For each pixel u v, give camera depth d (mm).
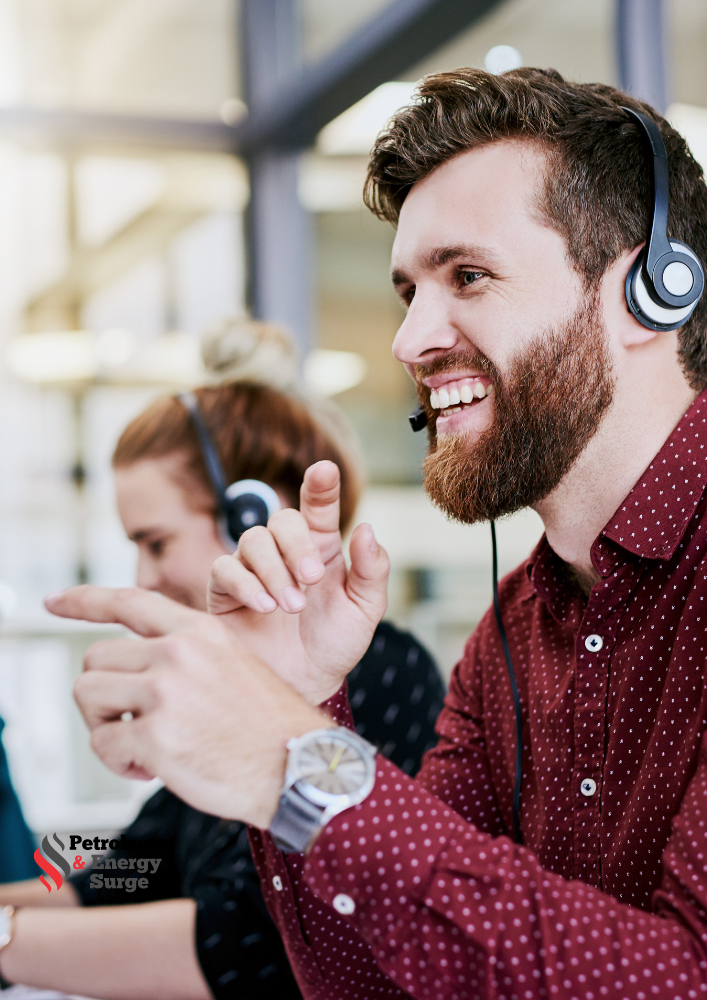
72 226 3484
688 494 817
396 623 1326
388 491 3127
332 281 3502
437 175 863
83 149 3596
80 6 3600
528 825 904
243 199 3775
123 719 597
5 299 3365
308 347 3717
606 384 834
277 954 1043
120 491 1351
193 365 3523
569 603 940
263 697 602
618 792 801
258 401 1360
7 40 3545
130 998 1052
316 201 3639
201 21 3742
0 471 3266
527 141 843
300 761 588
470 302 843
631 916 589
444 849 593
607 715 830
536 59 2457
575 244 831
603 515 872
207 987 1038
